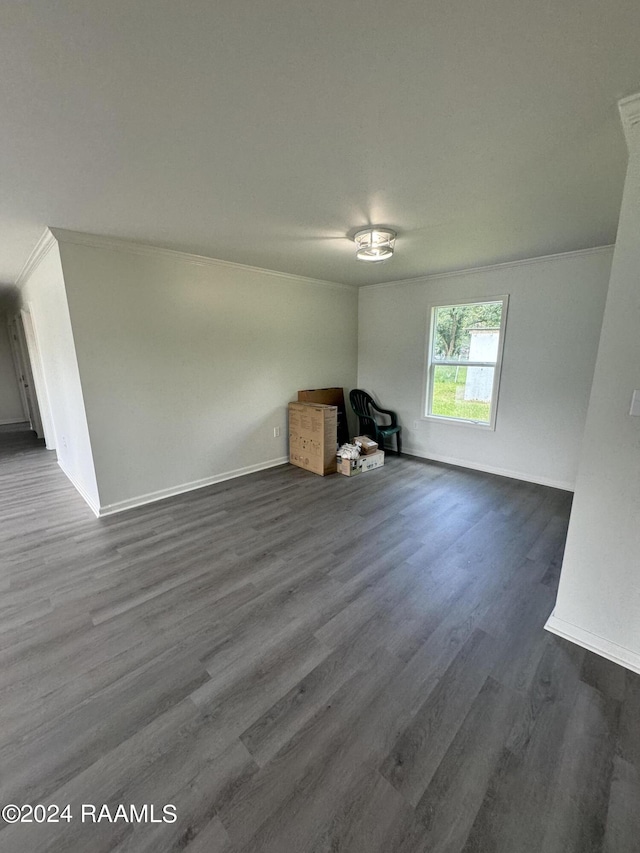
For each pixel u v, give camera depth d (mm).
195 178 1934
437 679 1611
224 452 4074
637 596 1620
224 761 1280
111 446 3232
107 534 2898
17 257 3420
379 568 2434
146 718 1436
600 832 1091
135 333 3252
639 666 1643
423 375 4773
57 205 2248
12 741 1349
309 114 1430
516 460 4098
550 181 1998
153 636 1856
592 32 1050
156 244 3125
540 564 2477
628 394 1534
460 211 2418
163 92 1284
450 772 1247
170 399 3562
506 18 1013
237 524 3059
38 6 944
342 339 5207
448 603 2096
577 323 3506
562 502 3469
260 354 4270
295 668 1668
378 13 997
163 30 1028
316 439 4223
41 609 2053
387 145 1652
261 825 1104
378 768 1259
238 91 1289
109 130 1503
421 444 4961
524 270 3736
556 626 1872
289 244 3117
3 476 4281
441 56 1140
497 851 1051
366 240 2910
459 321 4395
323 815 1129
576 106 1388
